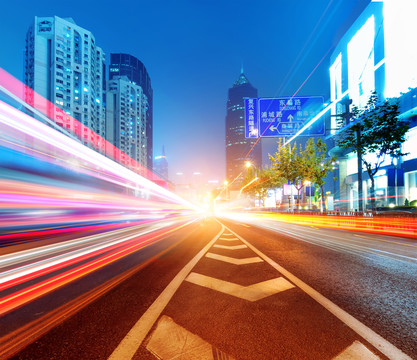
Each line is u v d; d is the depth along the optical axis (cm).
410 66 2939
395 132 1510
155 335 247
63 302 335
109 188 4744
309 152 2694
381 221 1371
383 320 279
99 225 1750
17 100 1537
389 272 479
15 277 457
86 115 9019
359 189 1756
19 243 866
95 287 396
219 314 294
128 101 13612
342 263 557
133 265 541
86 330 258
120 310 307
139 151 14112
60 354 217
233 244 844
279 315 291
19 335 250
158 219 2794
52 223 1944
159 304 324
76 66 8831
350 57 4284
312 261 576
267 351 219
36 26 8388
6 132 1631
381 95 3425
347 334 248
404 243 893
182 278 440
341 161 4294
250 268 511
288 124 1959
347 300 337
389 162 3091
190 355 214
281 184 4706
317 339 238
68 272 488
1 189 2222
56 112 8256
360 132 1684
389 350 220
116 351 220
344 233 1270
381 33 3434
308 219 2545
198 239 978
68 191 3531
